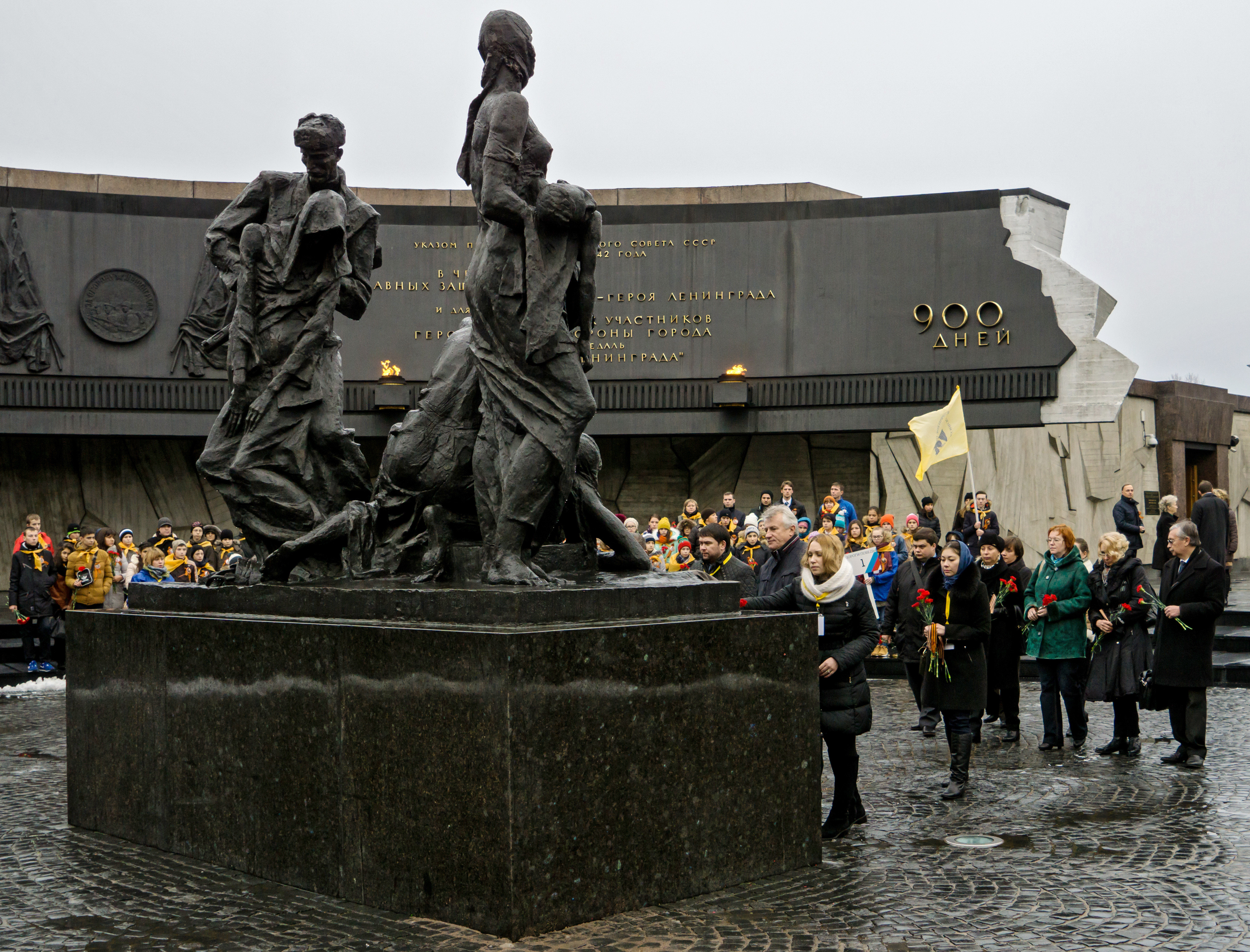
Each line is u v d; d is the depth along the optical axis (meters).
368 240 8.24
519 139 6.33
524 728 5.19
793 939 5.25
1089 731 11.97
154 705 7.05
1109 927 5.45
